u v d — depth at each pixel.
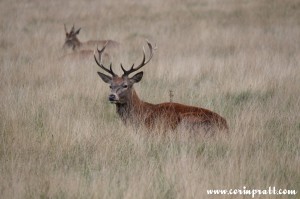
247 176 21.92
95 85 37.78
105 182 21.45
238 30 64.88
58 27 73.06
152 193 20.45
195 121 28.38
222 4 85.19
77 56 50.59
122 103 30.27
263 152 24.52
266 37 59.47
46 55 54.44
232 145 25.66
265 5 81.06
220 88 36.91
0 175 22.50
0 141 26.30
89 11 83.81
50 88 37.53
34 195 20.69
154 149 25.88
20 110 31.02
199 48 55.31
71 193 20.61
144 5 87.38
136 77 30.44
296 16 73.12
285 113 30.97
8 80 40.59
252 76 39.19
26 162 23.94
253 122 28.81
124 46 58.97
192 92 36.38
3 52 55.91
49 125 28.48
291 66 42.28
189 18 75.44
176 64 44.88
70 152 25.44
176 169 22.47
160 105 29.98
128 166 23.58
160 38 62.03
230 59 46.78
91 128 27.98
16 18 78.19
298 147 25.69
